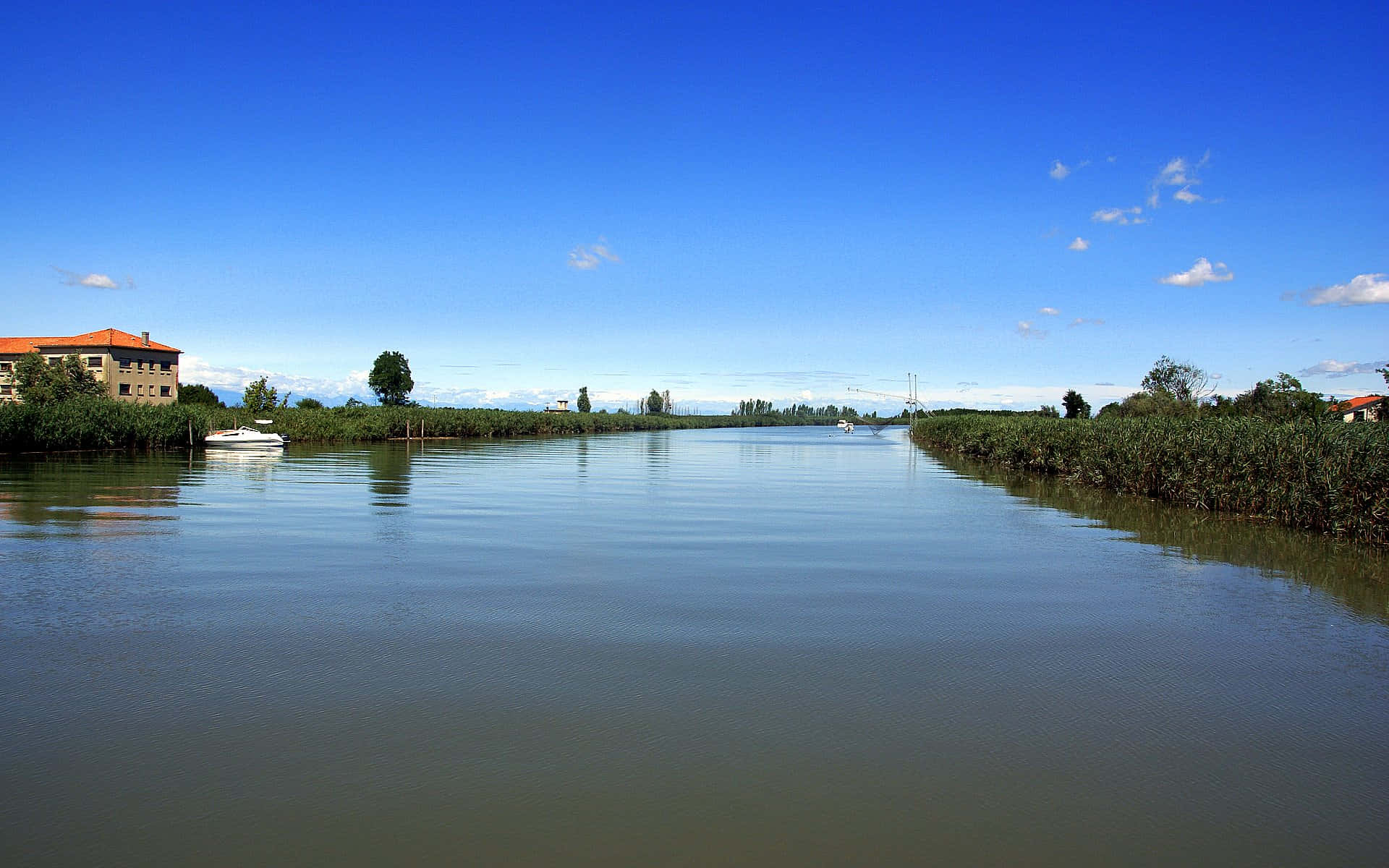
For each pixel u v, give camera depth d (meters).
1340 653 6.86
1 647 6.60
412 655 6.48
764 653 6.64
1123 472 20.38
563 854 3.71
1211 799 4.31
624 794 4.27
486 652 6.60
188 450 39.31
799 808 4.15
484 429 69.62
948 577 9.76
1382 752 4.92
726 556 11.00
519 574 9.67
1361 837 3.97
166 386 78.00
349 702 5.50
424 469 27.55
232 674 6.02
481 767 4.55
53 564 10.00
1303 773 4.64
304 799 4.19
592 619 7.63
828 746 4.88
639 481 23.47
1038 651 6.81
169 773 4.46
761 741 4.94
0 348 73.25
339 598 8.35
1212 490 16.55
